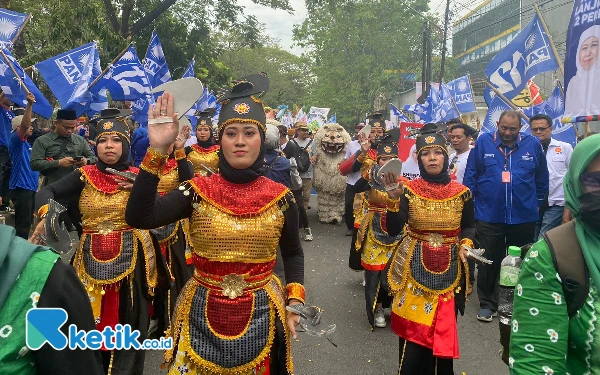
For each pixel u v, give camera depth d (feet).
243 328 7.63
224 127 7.76
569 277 5.59
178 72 72.23
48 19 40.37
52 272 4.69
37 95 20.59
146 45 67.15
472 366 14.28
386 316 18.08
